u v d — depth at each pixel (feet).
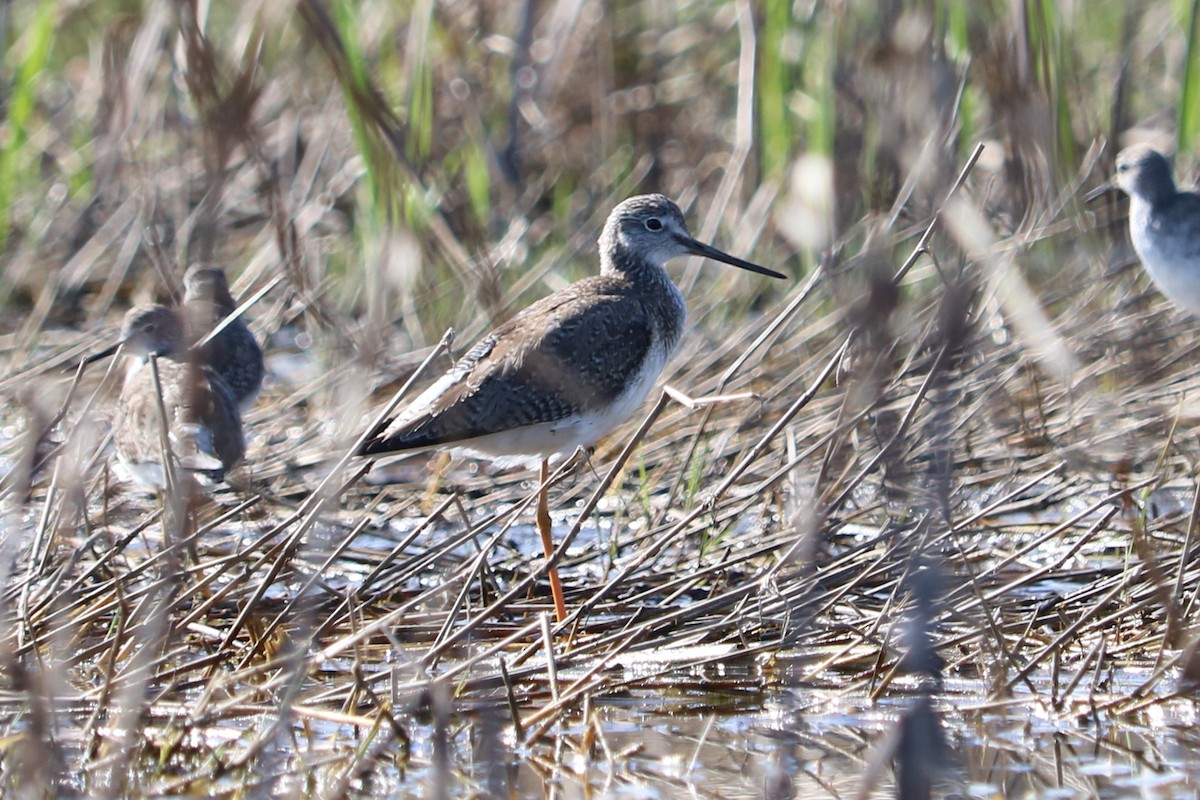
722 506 44.19
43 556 37.58
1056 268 51.90
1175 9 60.03
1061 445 45.57
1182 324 52.70
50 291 60.90
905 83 22.53
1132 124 65.36
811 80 58.44
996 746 32.58
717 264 60.90
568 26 64.54
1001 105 28.50
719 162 64.95
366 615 38.93
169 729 32.14
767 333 42.37
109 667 32.37
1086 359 49.34
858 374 25.50
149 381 44.78
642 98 68.28
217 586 40.06
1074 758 31.96
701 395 51.31
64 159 67.10
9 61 70.79
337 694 34.09
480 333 53.72
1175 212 52.42
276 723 30.58
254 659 36.24
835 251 30.19
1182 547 39.27
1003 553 42.65
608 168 66.03
